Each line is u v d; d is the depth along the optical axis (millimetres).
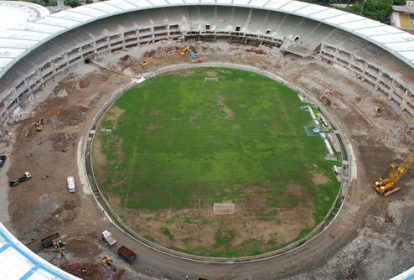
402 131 82812
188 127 83938
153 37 115312
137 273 54969
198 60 107938
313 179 72062
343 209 65812
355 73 101312
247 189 69750
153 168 73562
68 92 92250
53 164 72500
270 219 64375
